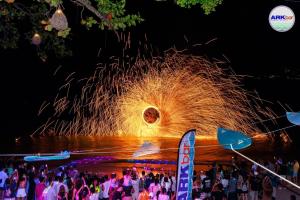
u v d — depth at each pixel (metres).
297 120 10.91
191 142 10.77
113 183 14.22
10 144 29.25
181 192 10.71
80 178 13.73
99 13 9.14
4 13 11.73
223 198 13.80
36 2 12.12
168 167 22.39
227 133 10.99
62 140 31.84
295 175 18.72
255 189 15.13
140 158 24.92
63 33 9.04
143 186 15.06
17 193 13.81
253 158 26.27
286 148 30.84
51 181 13.29
